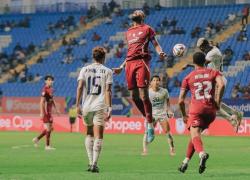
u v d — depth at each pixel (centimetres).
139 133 7006
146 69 2741
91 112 2592
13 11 11262
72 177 2336
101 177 2334
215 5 9875
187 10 10031
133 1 10506
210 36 9262
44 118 4403
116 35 10044
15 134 6694
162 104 3894
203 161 2330
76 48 10038
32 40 10512
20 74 9675
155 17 10119
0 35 10756
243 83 8150
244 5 9656
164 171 2694
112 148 4544
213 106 2414
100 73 2605
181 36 9519
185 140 5694
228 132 6606
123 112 7294
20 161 3300
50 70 9688
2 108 8094
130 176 2380
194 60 2459
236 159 3528
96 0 11056
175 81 8444
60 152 4019
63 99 7619
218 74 2423
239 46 8862
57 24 10700
